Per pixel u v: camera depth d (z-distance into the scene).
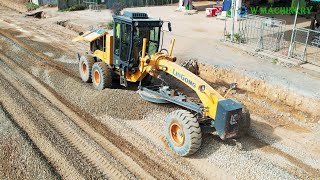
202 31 19.44
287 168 7.74
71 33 20.81
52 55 15.71
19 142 8.19
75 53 16.23
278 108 11.07
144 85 10.91
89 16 25.48
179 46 16.11
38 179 6.95
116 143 8.45
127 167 7.51
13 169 7.27
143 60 9.55
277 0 28.05
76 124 9.33
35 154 7.72
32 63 14.29
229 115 7.34
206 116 8.09
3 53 15.70
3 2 34.66
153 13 25.94
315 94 10.67
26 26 22.56
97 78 11.19
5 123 9.10
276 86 11.55
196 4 30.72
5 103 10.39
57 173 7.16
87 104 10.34
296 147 8.71
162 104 10.06
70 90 11.45
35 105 10.34
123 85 10.74
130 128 9.17
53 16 26.06
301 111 10.79
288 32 18.86
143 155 8.00
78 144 8.34
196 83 8.31
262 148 8.56
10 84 11.90
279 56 14.53
